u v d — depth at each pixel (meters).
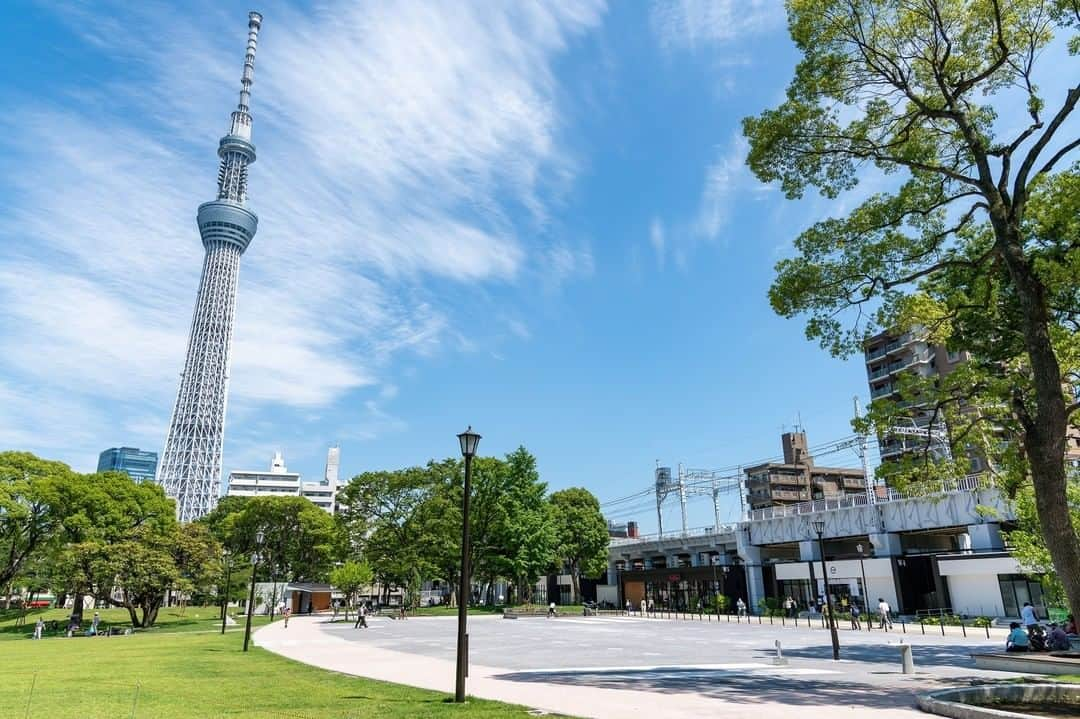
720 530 74.75
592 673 17.98
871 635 33.22
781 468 103.69
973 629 36.91
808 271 17.03
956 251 17.73
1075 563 12.69
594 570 81.00
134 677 17.77
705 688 14.45
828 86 16.16
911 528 50.19
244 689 15.04
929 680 15.94
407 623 50.38
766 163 17.33
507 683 15.81
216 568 55.75
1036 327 13.67
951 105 15.39
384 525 71.25
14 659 24.27
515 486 66.81
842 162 17.19
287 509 83.19
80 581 47.22
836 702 12.30
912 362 68.12
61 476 53.69
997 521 44.69
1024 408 14.12
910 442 52.62
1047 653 18.58
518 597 68.50
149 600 52.34
